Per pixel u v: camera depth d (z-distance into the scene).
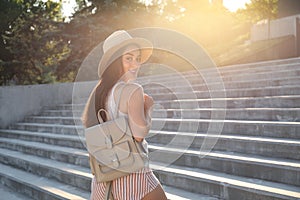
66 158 5.76
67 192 4.49
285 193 2.98
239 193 3.29
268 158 3.77
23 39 17.58
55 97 10.48
